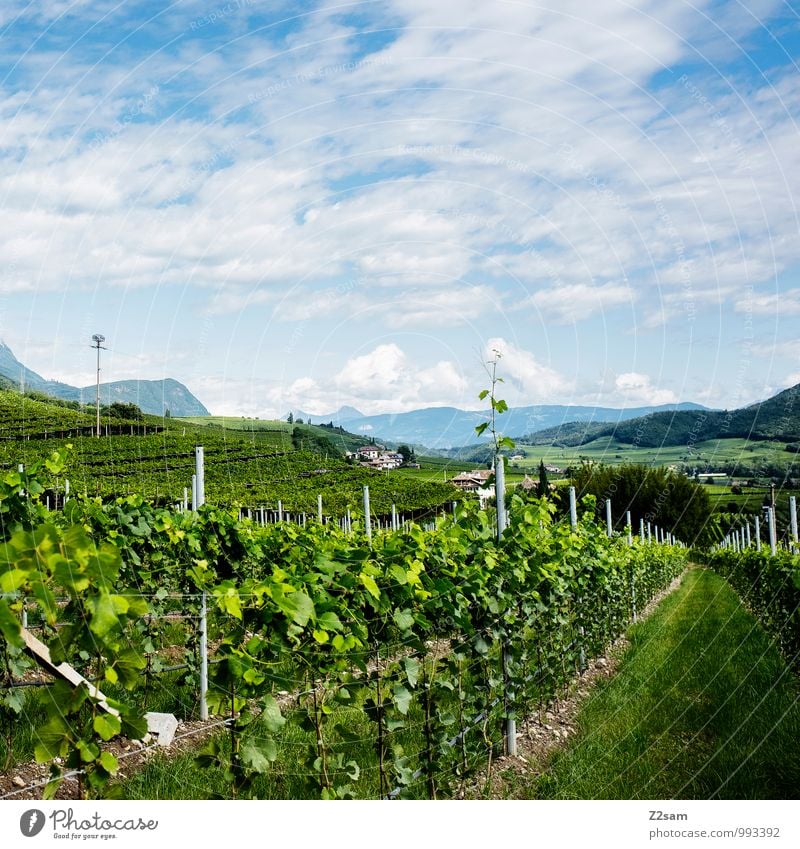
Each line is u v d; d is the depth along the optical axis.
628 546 14.64
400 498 27.31
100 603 2.52
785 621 10.98
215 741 3.66
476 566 5.36
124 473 32.47
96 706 2.74
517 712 6.46
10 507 4.98
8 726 5.00
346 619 3.94
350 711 5.65
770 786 5.09
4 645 4.96
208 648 7.12
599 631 9.98
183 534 6.67
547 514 6.96
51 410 45.00
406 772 4.32
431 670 5.00
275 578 3.49
